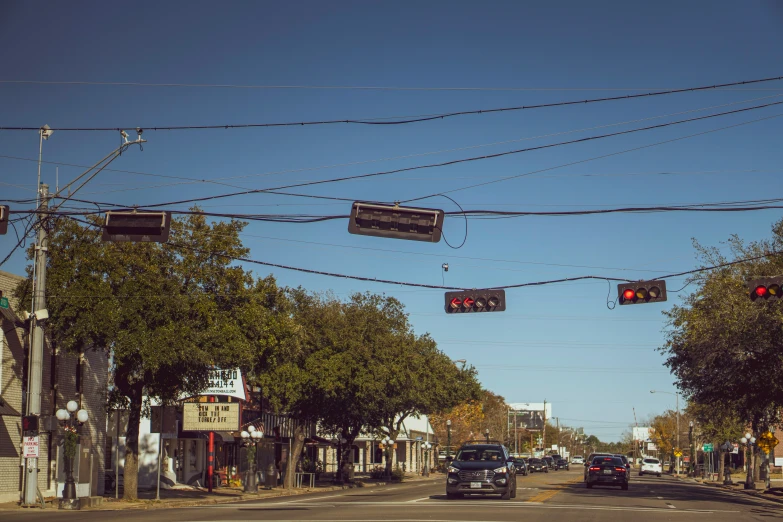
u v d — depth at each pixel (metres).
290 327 34.88
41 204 26.66
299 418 46.84
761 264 33.69
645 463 87.62
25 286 29.91
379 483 59.41
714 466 84.81
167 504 30.73
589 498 31.11
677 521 20.97
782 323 30.19
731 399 37.47
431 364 60.53
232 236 30.84
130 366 30.38
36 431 27.61
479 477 28.77
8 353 29.91
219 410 38.72
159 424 34.22
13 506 27.42
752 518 22.78
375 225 18.22
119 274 28.55
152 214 19.11
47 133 26.42
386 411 54.22
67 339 28.88
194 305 29.70
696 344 34.97
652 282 25.25
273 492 41.47
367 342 47.22
